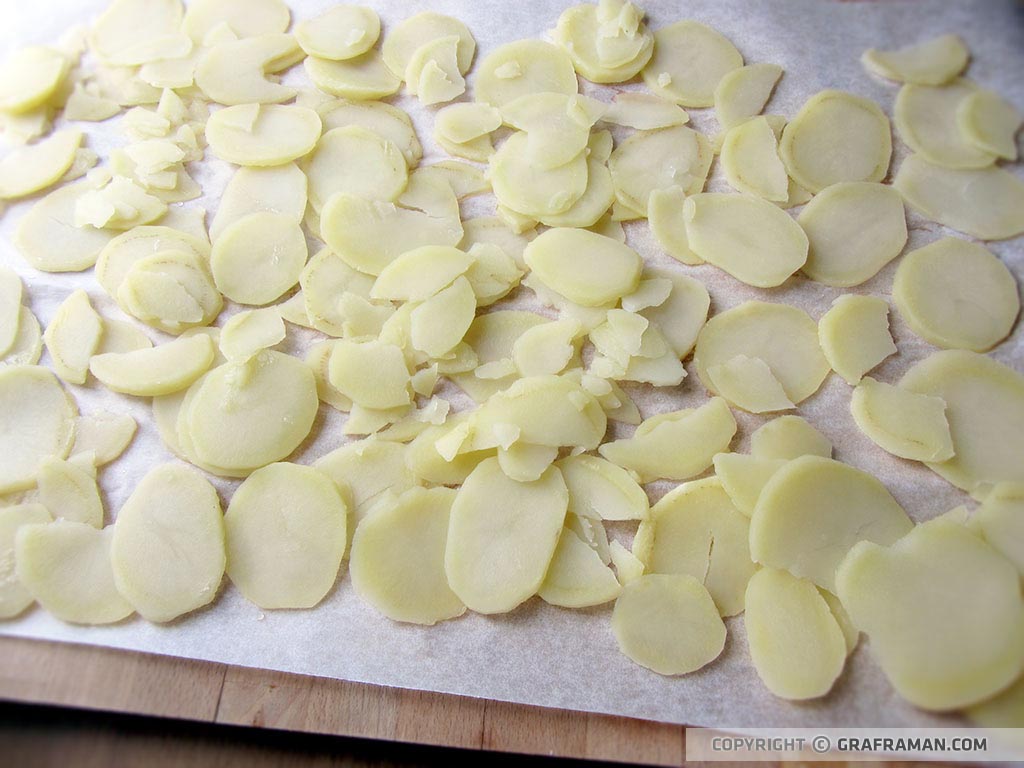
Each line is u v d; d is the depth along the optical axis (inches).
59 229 16.7
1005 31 17.9
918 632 12.5
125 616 13.6
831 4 18.3
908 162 16.8
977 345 15.0
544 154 16.4
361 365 14.9
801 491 13.4
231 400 14.6
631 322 14.9
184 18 18.7
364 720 13.2
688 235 15.9
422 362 15.3
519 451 14.0
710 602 13.3
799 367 15.0
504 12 18.5
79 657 13.6
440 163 17.1
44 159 17.3
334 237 15.9
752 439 14.4
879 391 14.6
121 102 18.1
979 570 12.7
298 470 14.2
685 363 15.3
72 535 13.9
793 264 15.5
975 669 12.2
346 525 14.0
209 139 17.1
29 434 14.8
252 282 16.0
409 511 13.9
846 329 15.0
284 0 18.9
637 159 16.8
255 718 13.2
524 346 15.1
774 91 17.5
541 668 13.2
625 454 14.3
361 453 14.5
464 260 15.6
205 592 13.5
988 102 17.1
